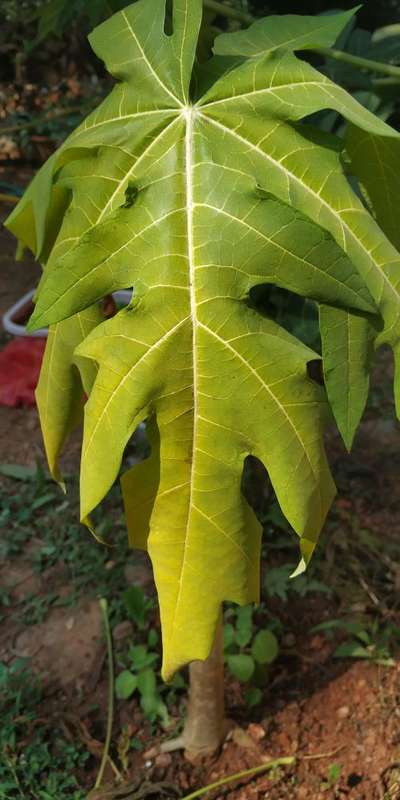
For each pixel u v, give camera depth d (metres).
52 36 2.23
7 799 0.79
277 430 0.38
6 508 1.11
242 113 0.39
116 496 1.12
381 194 0.45
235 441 0.39
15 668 0.90
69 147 0.39
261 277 0.38
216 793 0.79
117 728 0.86
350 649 0.90
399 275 0.39
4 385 1.35
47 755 0.82
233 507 0.39
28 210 0.43
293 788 0.79
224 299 0.38
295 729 0.84
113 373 0.38
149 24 0.40
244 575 0.41
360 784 0.79
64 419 0.47
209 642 0.41
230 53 0.43
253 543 0.41
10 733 0.84
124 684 0.86
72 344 0.44
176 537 0.40
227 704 0.87
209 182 0.38
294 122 0.39
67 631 0.95
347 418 0.39
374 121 0.39
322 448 0.39
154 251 0.38
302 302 0.88
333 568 1.02
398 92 0.83
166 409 0.38
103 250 0.38
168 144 0.39
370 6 1.68
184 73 0.39
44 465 1.20
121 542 1.05
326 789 0.79
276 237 0.37
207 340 0.38
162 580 0.40
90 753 0.83
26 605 0.98
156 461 0.40
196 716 0.80
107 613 0.95
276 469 0.39
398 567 1.01
